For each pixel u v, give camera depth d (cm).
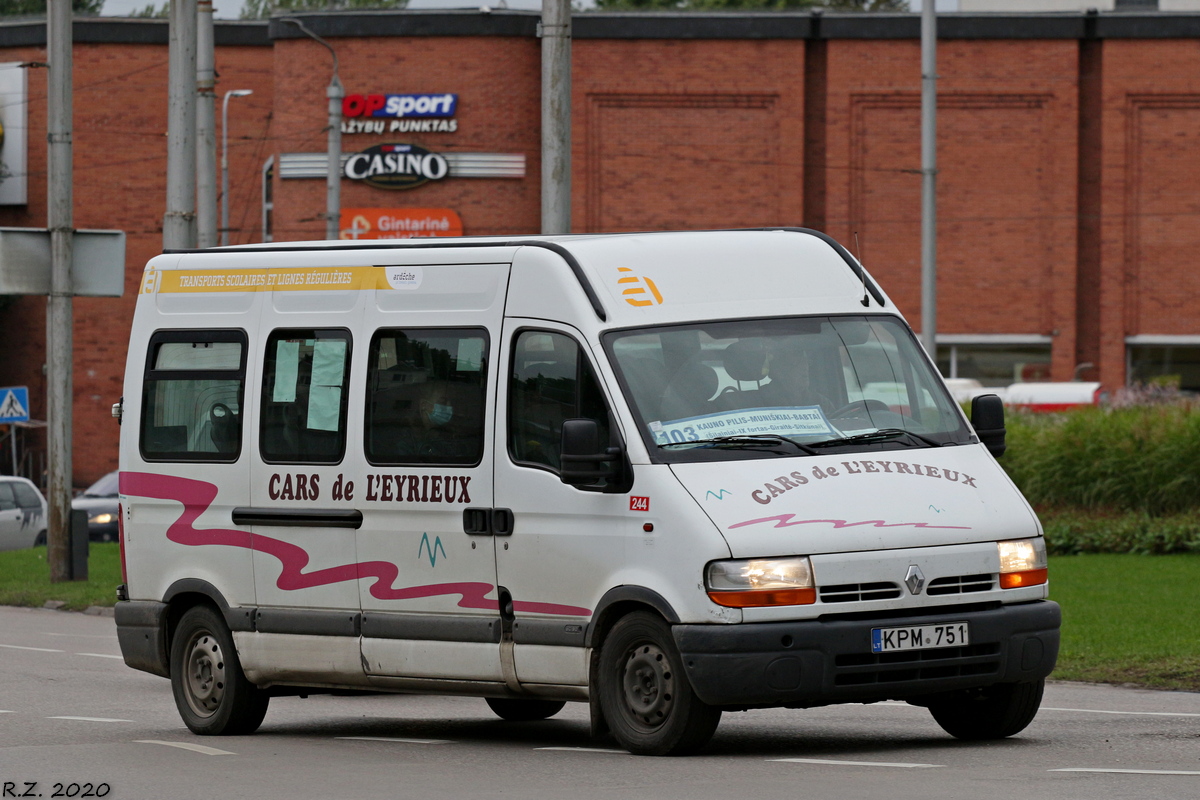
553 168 3731
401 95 10075
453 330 2144
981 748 1978
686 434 1950
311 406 2281
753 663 1822
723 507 1873
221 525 2381
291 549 2292
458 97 10062
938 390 2089
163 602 2462
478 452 2092
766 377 2012
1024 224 10244
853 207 10300
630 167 10300
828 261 2150
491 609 2077
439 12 10038
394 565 2173
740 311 2059
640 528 1916
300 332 2308
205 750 2195
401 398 2181
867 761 1866
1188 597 3859
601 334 2002
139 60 11075
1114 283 10294
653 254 2086
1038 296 10250
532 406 2052
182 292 2464
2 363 11131
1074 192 10219
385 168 10075
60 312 5331
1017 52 10206
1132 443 5597
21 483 7431
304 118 10125
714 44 10262
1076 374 10281
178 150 4762
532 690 2053
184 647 2447
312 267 2316
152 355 2488
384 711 2806
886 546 1878
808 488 1905
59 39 5281
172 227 4759
